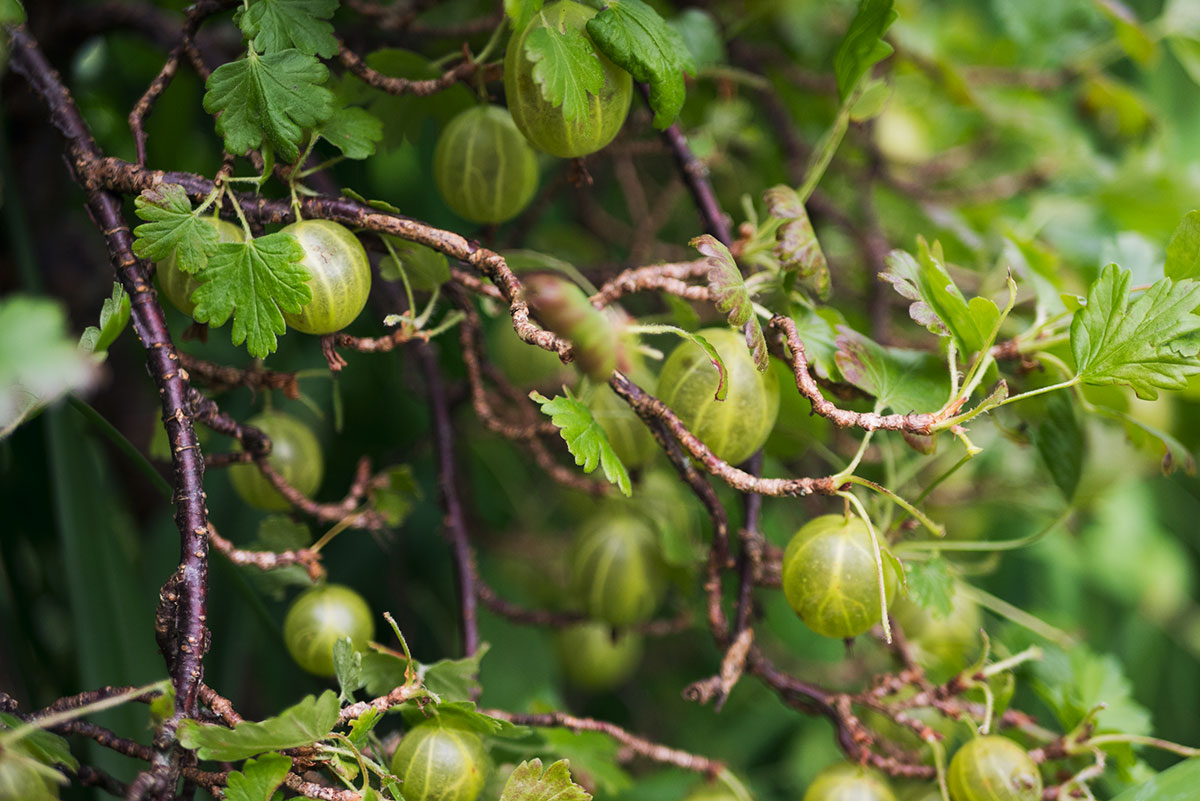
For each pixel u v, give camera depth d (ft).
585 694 3.23
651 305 2.73
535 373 2.62
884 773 2.38
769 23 2.89
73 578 2.35
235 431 2.29
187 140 2.79
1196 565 3.67
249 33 2.24
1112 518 3.40
